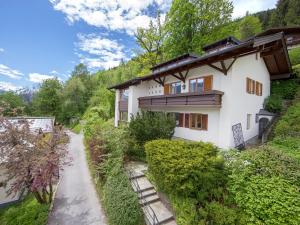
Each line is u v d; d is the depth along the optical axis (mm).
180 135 14961
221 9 23578
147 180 9539
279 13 38844
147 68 28281
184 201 6848
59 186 11562
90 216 8578
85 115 41562
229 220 5539
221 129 11414
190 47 24453
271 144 10570
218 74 11961
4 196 10672
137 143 12070
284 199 4797
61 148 9406
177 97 13906
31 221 8227
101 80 55281
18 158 8398
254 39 9312
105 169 10414
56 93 48094
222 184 6574
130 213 7215
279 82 18469
